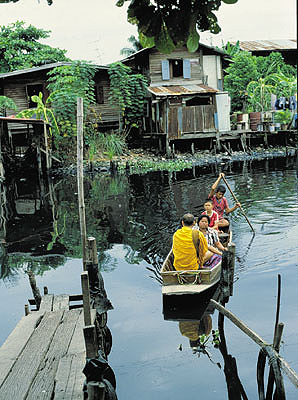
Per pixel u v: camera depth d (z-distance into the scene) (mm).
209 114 27234
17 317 7020
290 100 29219
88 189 19531
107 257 9773
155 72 28859
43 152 24719
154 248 10258
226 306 6887
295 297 7027
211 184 18344
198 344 5887
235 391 4871
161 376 5203
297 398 4617
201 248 7355
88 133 26969
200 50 28906
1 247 11164
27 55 35188
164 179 20703
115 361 5578
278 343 4289
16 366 4570
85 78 27016
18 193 19609
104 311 5891
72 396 4020
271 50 37875
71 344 4965
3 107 28094
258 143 30516
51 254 10414
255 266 8453
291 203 13672
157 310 7008
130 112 28938
